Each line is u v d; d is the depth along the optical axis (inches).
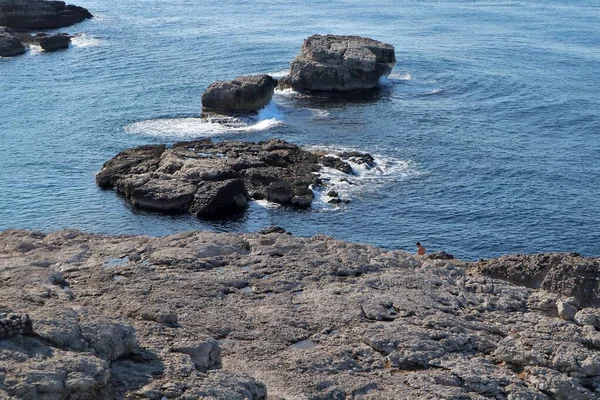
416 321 880.9
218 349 768.3
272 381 759.7
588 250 1946.4
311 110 3073.3
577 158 2541.8
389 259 1057.5
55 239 1066.7
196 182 2220.7
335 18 5290.4
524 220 2100.1
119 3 5999.0
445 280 997.2
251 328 851.4
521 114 3011.8
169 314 823.7
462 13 5516.7
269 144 2516.0
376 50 3435.0
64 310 714.8
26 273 860.6
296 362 789.9
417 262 1061.8
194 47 4200.3
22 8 4714.6
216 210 2122.3
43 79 3555.6
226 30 4741.6
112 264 982.4
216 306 889.5
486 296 959.0
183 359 719.7
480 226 2066.9
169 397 655.1
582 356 822.5
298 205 2165.4
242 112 2962.6
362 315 889.5
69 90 3344.0
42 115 2972.4
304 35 4586.6
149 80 3499.0
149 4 5954.7
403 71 3690.9
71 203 2192.4
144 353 722.2
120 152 2469.2
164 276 944.9
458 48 4217.5
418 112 3036.4
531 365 816.9
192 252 1020.5
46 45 4138.8
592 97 3228.3
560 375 796.6
